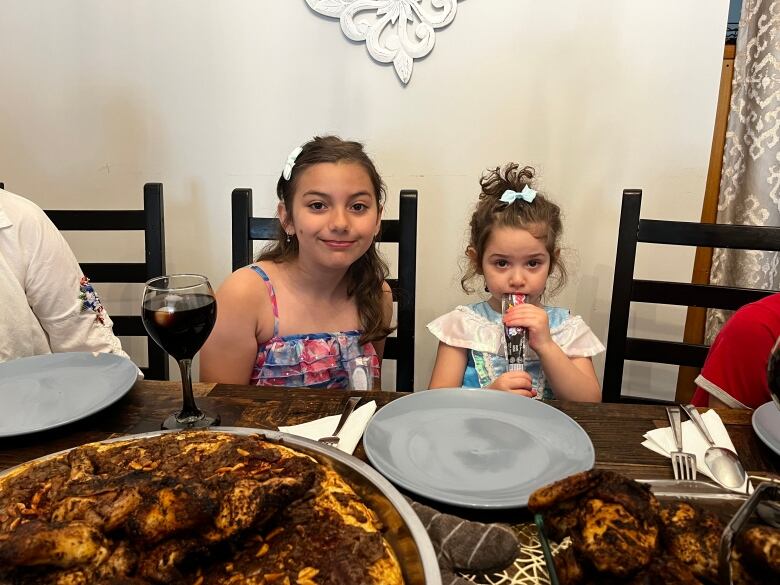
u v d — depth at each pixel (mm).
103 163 1822
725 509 503
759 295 1223
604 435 776
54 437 758
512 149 1723
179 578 454
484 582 522
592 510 452
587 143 1694
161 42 1703
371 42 1644
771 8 1520
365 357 1334
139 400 865
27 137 1813
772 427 753
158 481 472
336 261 1197
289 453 583
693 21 1565
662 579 407
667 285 1279
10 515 489
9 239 1188
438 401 845
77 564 427
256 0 1647
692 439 750
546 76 1652
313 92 1714
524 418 802
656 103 1639
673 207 1718
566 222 1764
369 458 691
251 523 471
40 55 1737
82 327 1294
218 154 1790
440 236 1813
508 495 627
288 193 1243
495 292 1354
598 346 1355
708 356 1140
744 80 1624
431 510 579
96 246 1896
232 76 1717
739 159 1678
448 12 1605
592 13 1592
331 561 467
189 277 879
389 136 1736
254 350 1285
